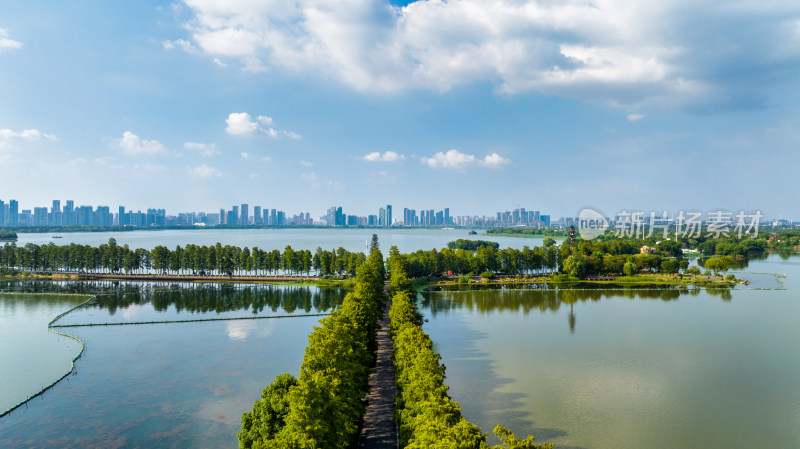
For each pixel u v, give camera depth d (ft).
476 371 319.06
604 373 315.37
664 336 409.08
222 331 422.82
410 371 220.23
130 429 234.17
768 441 226.17
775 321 467.52
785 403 269.85
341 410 180.24
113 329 428.97
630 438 227.20
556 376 309.42
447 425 150.82
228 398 270.05
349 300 327.67
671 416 251.80
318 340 220.84
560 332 422.41
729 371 320.29
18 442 222.28
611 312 511.81
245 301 576.20
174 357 343.87
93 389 284.41
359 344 261.85
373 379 286.05
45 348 366.63
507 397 274.98
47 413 252.01
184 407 258.57
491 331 425.69
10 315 489.26
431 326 446.60
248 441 188.55
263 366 323.78
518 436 227.81
